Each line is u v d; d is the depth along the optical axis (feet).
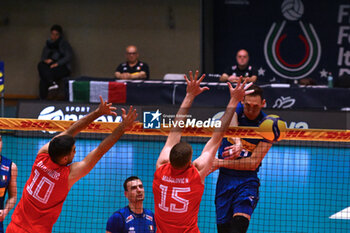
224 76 151.23
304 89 140.97
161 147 132.57
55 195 51.01
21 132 140.87
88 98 146.10
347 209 91.61
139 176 106.83
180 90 142.72
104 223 82.28
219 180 66.28
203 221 85.10
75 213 86.22
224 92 140.77
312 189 102.58
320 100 140.87
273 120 60.75
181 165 48.26
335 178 110.22
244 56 152.56
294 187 103.50
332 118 135.13
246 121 63.98
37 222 51.49
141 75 159.02
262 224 83.97
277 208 91.76
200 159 51.16
